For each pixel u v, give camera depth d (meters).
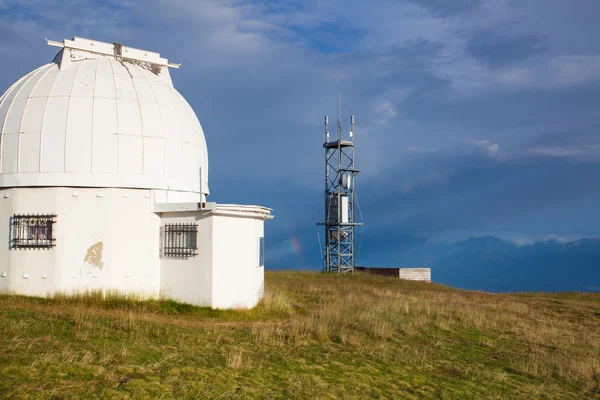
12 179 17.88
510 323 19.64
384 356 13.13
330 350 13.27
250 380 9.99
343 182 43.78
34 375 8.73
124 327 13.24
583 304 27.59
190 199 19.92
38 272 17.73
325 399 9.46
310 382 10.31
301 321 16.22
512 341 16.70
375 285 33.50
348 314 18.44
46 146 17.77
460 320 19.48
